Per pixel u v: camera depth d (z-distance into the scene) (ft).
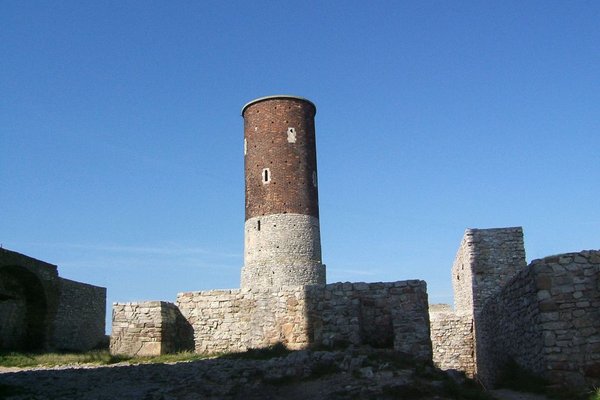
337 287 65.05
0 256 89.92
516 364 60.18
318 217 141.18
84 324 122.11
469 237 92.32
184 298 72.74
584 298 49.62
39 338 101.71
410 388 41.50
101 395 43.50
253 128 143.02
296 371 47.09
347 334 62.49
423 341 59.67
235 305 70.33
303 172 139.95
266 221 135.03
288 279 130.41
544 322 49.75
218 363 56.39
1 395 43.57
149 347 67.77
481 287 90.43
